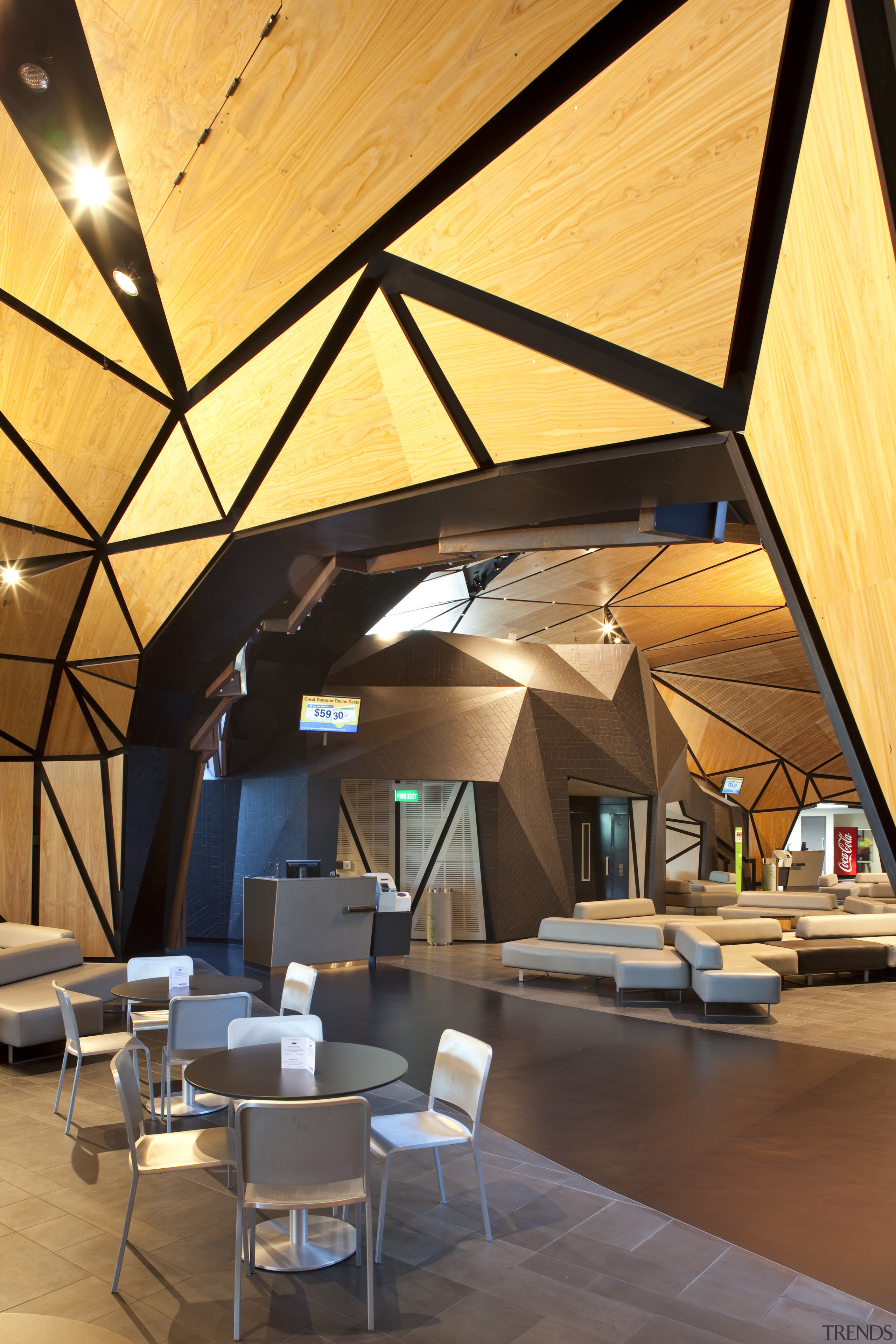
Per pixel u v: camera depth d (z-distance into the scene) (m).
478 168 5.12
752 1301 4.20
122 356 8.16
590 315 5.34
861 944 13.84
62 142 6.01
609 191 4.71
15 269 7.28
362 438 7.58
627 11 4.07
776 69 3.74
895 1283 4.38
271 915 14.58
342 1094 4.63
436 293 6.00
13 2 4.95
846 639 4.02
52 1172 5.89
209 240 6.55
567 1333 3.92
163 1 4.86
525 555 16.86
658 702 23.78
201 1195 5.52
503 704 19.48
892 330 2.85
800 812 34.38
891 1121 6.90
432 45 4.62
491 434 6.76
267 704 18.44
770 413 4.69
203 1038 6.81
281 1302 4.21
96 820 14.89
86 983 10.18
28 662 12.91
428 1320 4.04
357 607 16.20
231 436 8.48
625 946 13.02
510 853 18.77
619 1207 5.29
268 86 5.20
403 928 16.20
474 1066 5.14
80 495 10.12
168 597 11.28
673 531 7.79
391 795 19.47
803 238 3.73
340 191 5.68
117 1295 4.28
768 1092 7.68
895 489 3.04
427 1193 5.51
